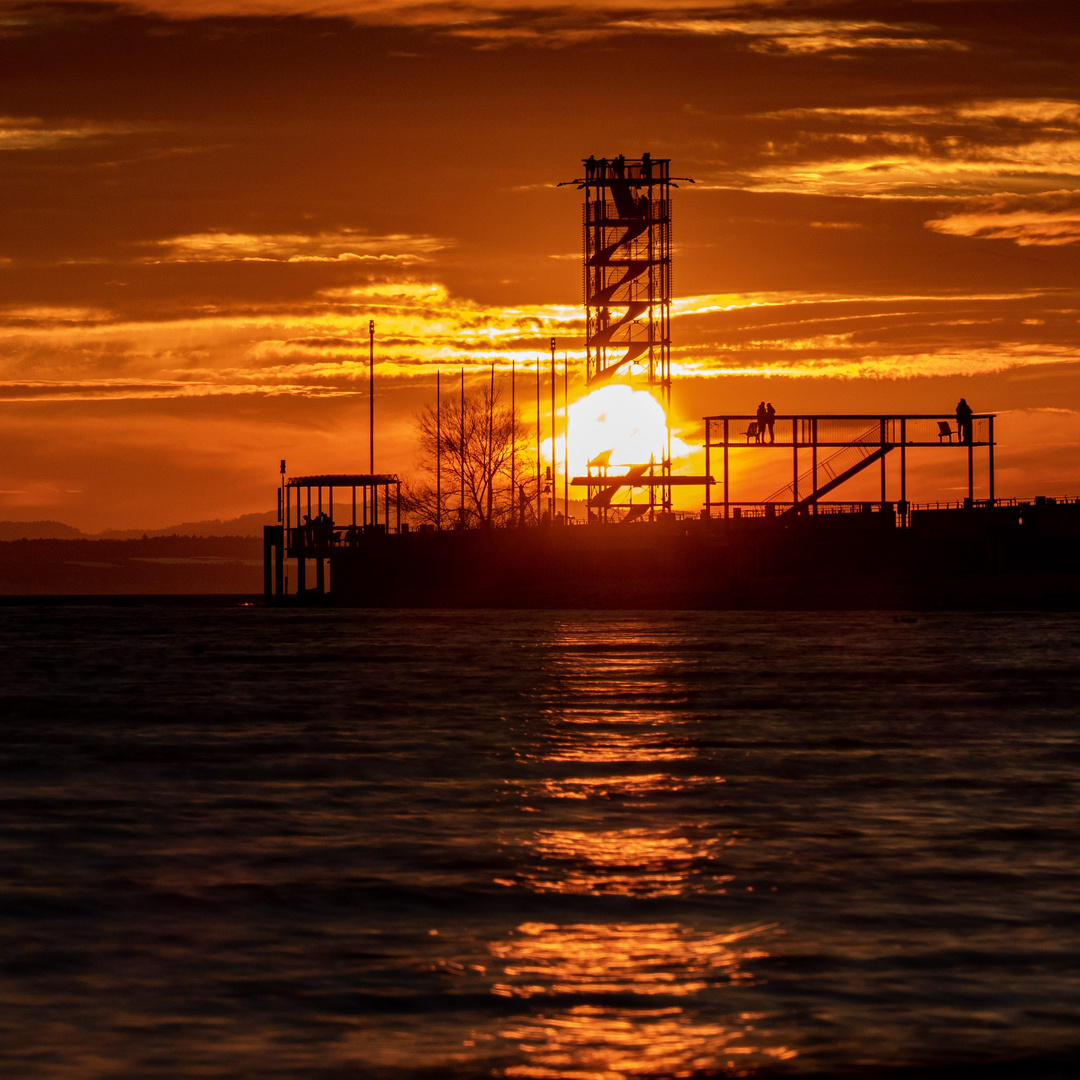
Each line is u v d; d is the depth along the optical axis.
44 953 73.31
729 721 179.12
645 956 72.50
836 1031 61.44
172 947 74.44
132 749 155.38
